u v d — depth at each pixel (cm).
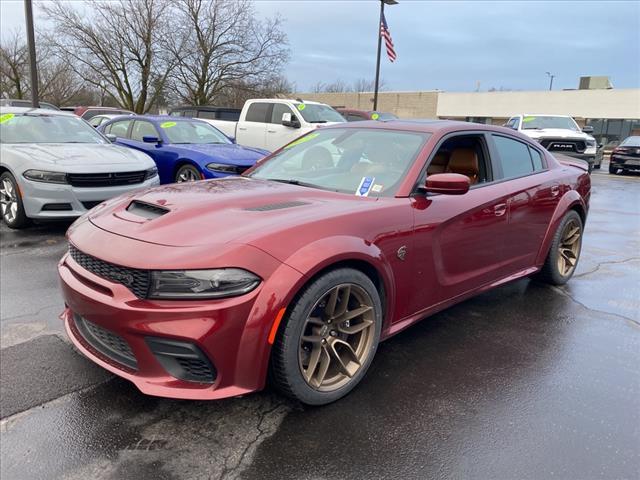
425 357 328
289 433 244
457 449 236
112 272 242
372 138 368
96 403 265
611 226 819
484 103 4369
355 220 274
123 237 253
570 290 472
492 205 364
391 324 303
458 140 376
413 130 362
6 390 274
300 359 249
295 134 1145
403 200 307
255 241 237
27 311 382
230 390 235
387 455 231
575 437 247
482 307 421
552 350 344
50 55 3275
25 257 520
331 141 386
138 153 709
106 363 253
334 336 269
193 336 222
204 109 1527
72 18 2806
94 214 301
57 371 296
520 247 409
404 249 296
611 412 270
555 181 445
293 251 242
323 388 263
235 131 1303
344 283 261
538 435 248
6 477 211
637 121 3744
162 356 232
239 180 361
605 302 441
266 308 231
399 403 272
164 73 2955
